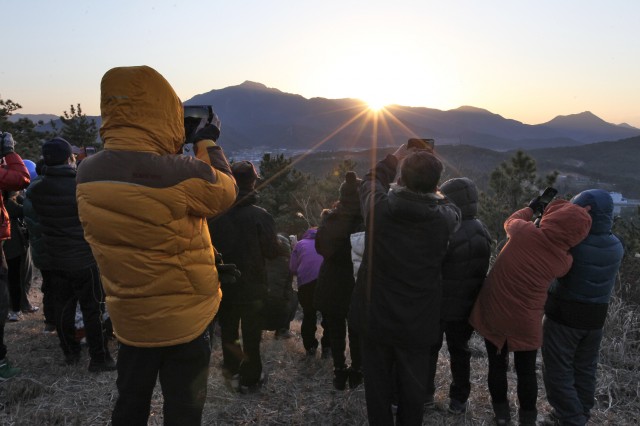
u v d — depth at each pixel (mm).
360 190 2973
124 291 2035
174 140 2119
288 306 4586
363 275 2850
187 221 2076
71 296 4035
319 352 4719
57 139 3811
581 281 3188
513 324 3131
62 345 4059
